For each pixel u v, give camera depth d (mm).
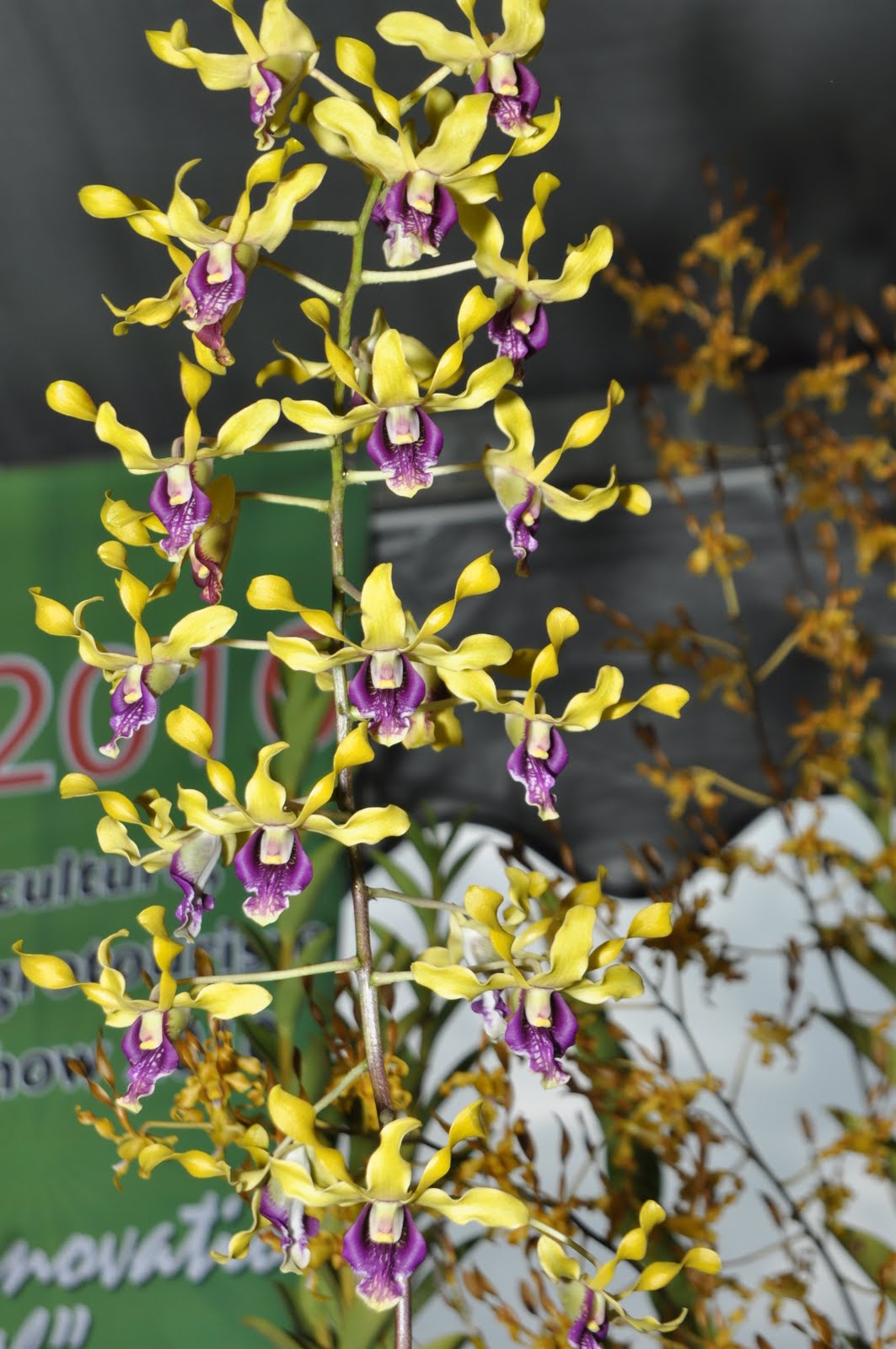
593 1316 638
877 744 1275
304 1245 622
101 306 1587
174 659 657
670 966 1120
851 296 1649
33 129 1414
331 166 1431
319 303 658
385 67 1327
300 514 1562
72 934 1414
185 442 647
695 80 1392
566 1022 643
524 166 1471
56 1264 1265
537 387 1739
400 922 1490
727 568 1327
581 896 655
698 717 1595
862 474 1400
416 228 641
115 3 1300
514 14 642
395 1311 619
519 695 670
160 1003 637
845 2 1316
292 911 935
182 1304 1243
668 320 1635
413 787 1559
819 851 1180
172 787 1469
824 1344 900
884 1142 1008
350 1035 855
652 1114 947
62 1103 1329
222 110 1392
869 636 1502
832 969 1154
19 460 1779
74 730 1510
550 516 1713
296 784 952
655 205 1534
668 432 1702
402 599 1702
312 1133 612
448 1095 887
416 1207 628
